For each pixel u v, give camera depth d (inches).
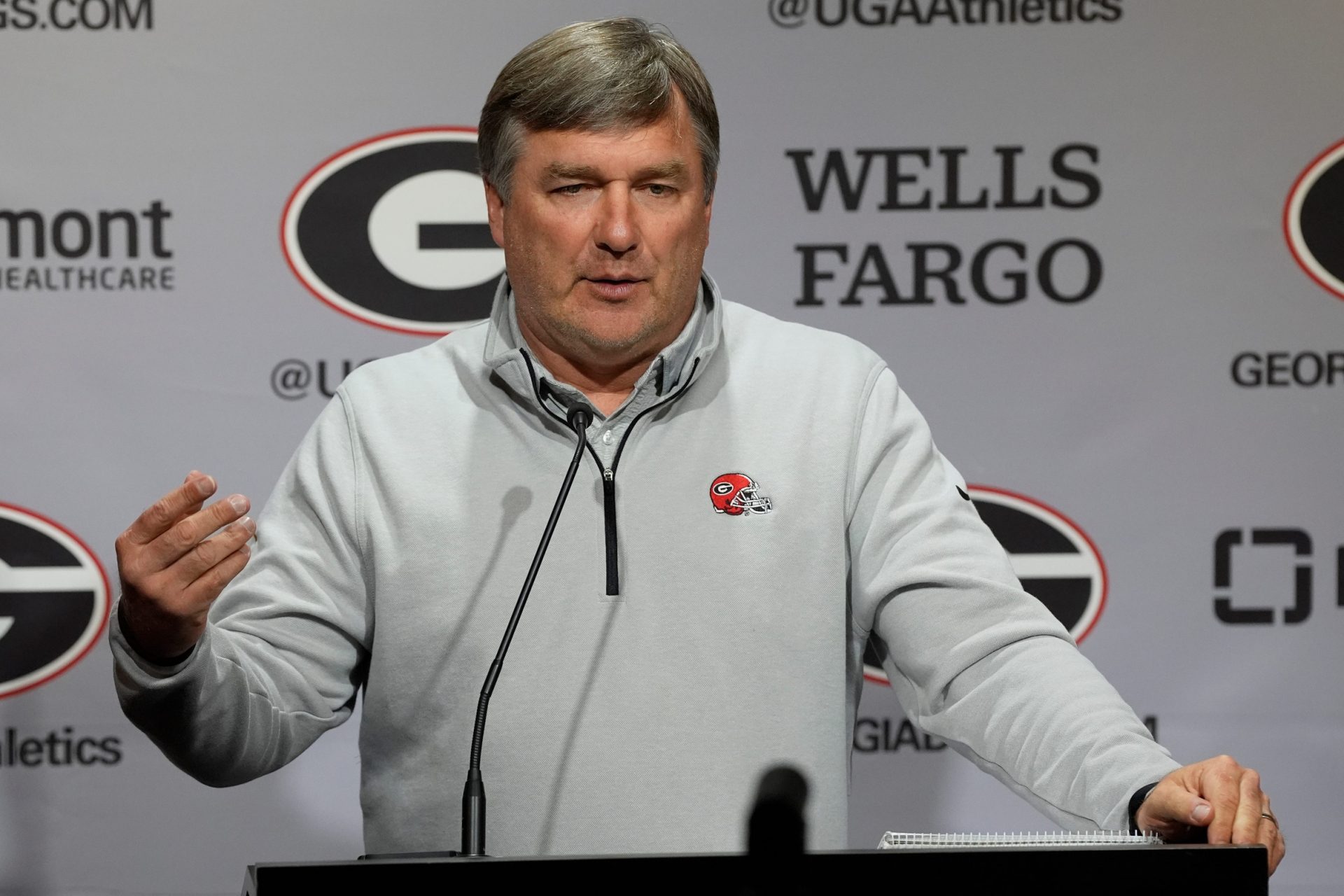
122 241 339.9
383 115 343.9
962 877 142.1
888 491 236.2
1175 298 345.7
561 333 228.7
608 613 224.4
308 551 234.2
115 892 344.8
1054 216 345.7
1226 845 145.1
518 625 223.6
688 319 237.1
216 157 341.1
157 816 346.0
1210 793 163.9
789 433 237.5
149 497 341.7
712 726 221.9
